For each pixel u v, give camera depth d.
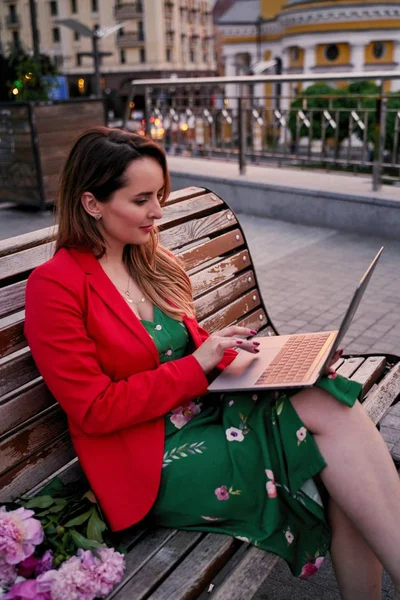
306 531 1.80
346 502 1.70
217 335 1.90
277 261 5.43
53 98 8.20
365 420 1.76
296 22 35.69
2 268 1.87
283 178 6.95
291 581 2.23
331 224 6.32
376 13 33.59
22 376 1.80
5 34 67.69
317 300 4.57
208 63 74.06
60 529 1.61
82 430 1.74
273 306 4.49
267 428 1.81
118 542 1.73
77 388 1.69
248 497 1.76
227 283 2.72
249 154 7.78
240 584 1.62
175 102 8.57
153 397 1.75
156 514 1.79
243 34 42.94
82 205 1.81
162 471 1.78
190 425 1.85
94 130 1.79
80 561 1.53
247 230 6.41
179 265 2.09
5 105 7.19
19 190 7.49
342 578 1.82
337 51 35.25
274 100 7.81
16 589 1.47
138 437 1.79
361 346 3.84
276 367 1.89
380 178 6.15
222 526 1.78
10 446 1.75
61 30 65.25
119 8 62.75
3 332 1.77
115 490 1.75
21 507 1.63
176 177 7.59
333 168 8.62
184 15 67.62
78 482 1.89
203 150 8.39
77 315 1.73
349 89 14.02
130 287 1.93
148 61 63.84
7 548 1.48
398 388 2.42
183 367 1.80
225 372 1.93
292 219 6.62
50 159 7.32
